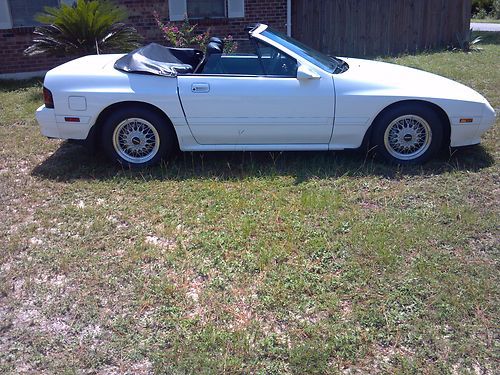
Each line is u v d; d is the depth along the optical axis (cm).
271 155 587
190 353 293
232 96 532
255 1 1202
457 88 559
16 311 334
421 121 543
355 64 611
